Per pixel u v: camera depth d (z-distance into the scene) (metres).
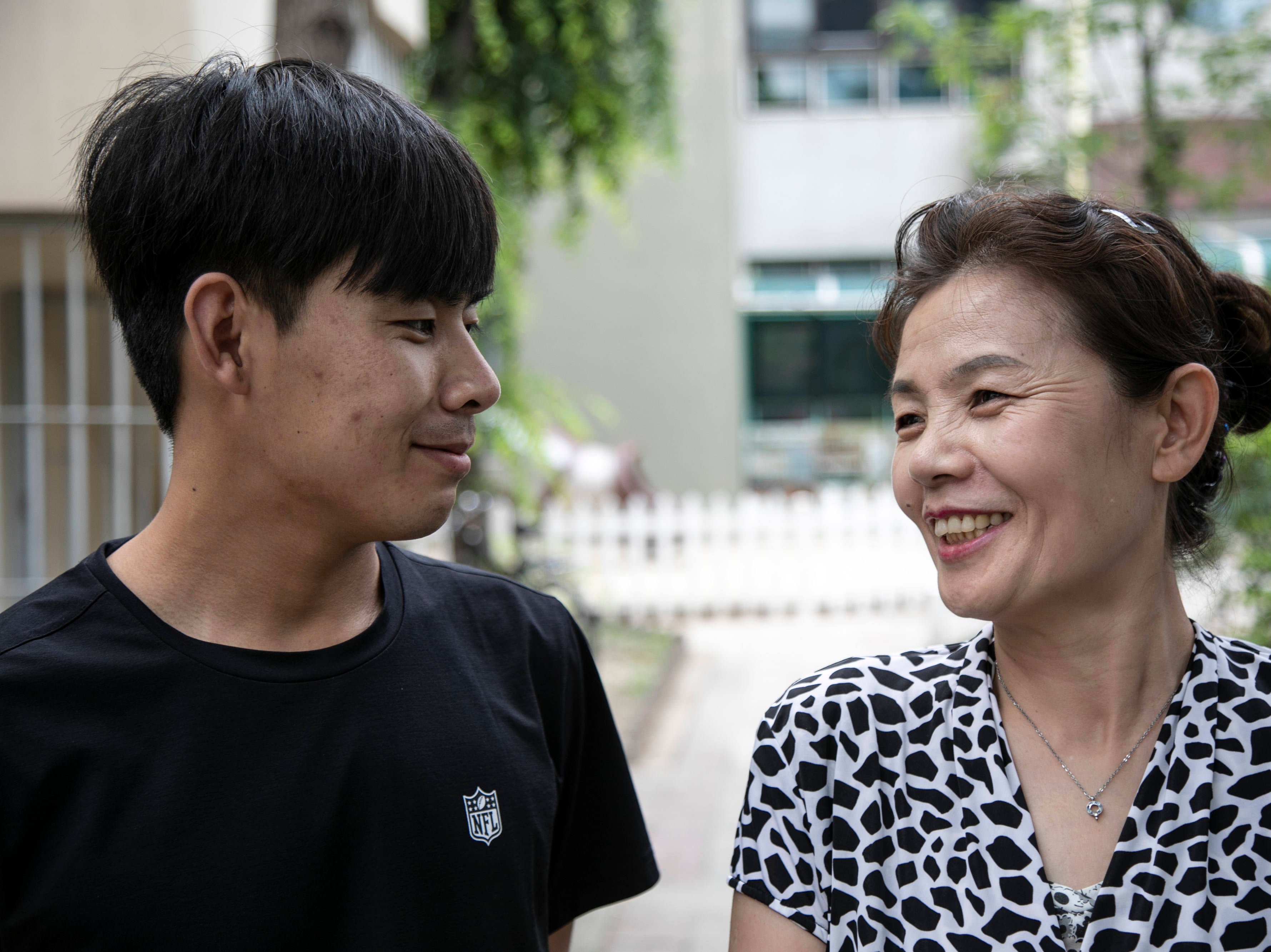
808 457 17.23
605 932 4.00
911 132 17.44
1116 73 9.62
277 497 1.25
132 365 1.30
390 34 6.20
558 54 9.25
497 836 1.35
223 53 1.31
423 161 1.22
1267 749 1.30
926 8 9.53
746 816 1.39
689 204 16.23
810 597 11.28
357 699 1.31
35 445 5.05
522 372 9.25
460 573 1.51
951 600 1.29
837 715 1.36
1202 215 9.05
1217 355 1.35
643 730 6.69
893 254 1.42
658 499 11.48
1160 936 1.23
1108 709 1.32
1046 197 1.31
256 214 1.17
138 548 1.31
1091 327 1.23
